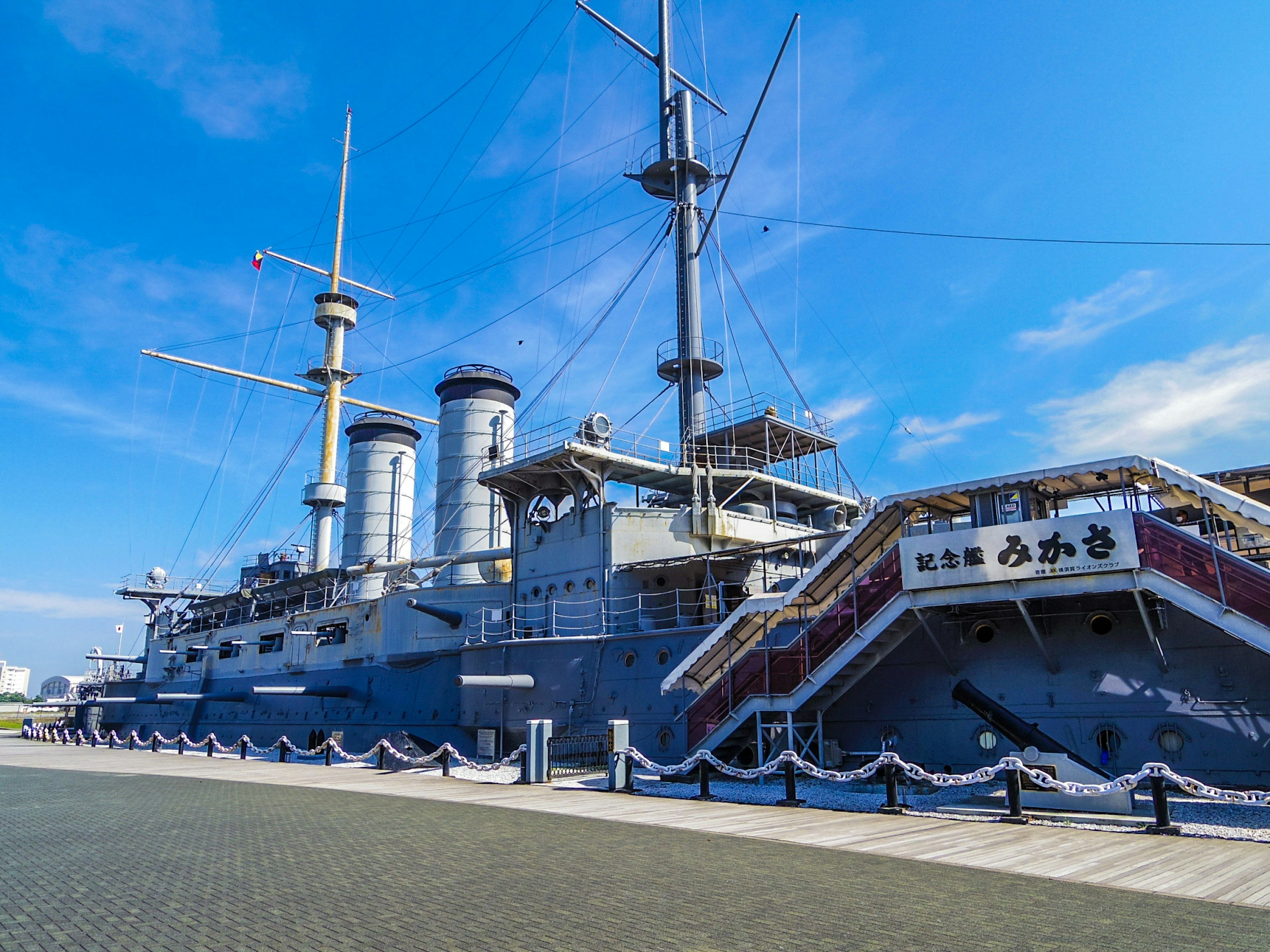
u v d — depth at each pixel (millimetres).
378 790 18922
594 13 31734
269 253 48906
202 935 6801
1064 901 7977
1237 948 6387
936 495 18031
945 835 12016
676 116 33938
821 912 7539
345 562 43188
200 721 44938
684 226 32500
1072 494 18984
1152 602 16734
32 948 6449
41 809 15688
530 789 18625
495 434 38500
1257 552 18797
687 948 6422
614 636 24266
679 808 15312
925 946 6445
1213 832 12016
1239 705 15695
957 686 17125
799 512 34000
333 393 51125
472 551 35094
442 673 30406
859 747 19812
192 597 54062
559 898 8094
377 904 7848
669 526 27188
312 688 35500
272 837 11992
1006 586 16438
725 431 31875
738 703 19375
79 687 59906
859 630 17828
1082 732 17094
